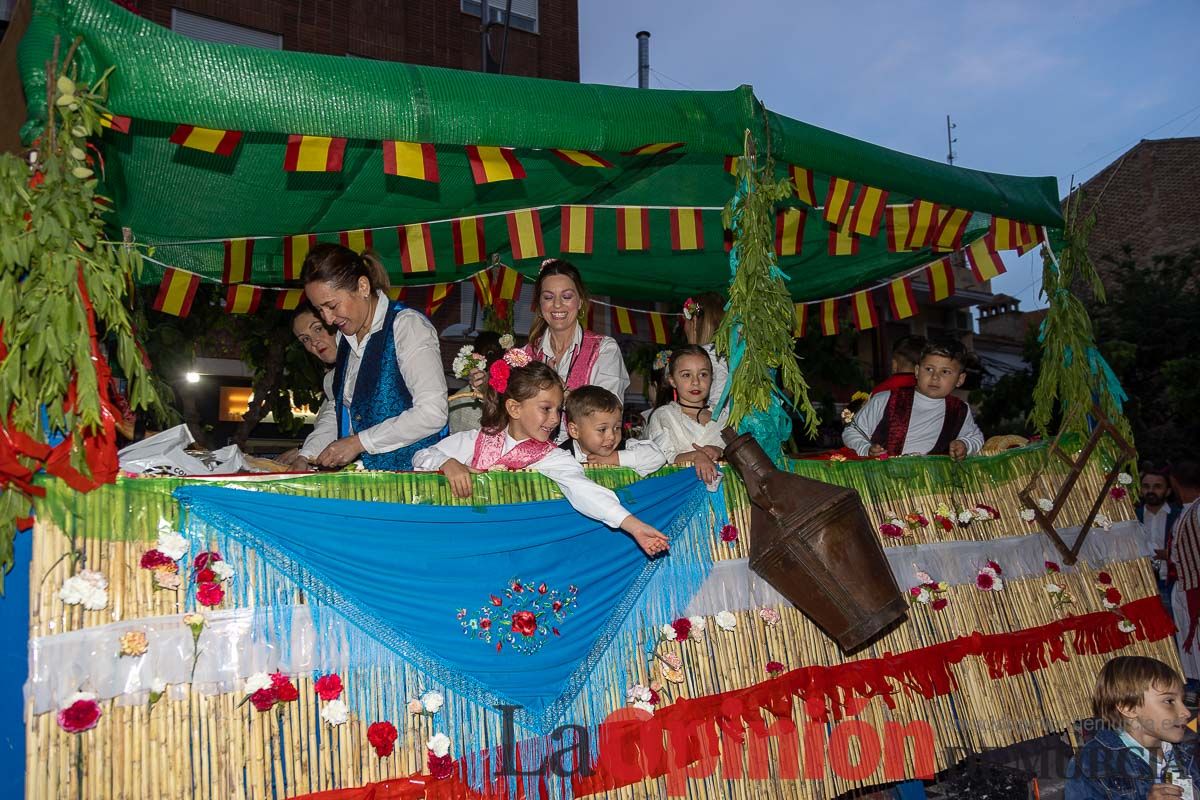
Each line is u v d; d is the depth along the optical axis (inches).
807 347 399.9
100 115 108.9
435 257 227.3
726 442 145.9
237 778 104.4
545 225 217.5
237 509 110.5
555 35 574.9
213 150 122.6
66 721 94.3
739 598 145.4
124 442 181.2
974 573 174.9
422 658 117.9
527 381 134.6
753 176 151.4
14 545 98.5
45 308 95.6
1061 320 205.0
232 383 427.8
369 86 126.5
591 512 130.4
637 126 144.1
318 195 175.8
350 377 150.3
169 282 199.5
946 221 197.2
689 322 191.8
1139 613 193.9
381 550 118.6
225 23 450.3
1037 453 194.7
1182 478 241.9
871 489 167.2
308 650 111.4
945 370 198.5
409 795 112.5
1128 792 127.4
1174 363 562.6
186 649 104.7
